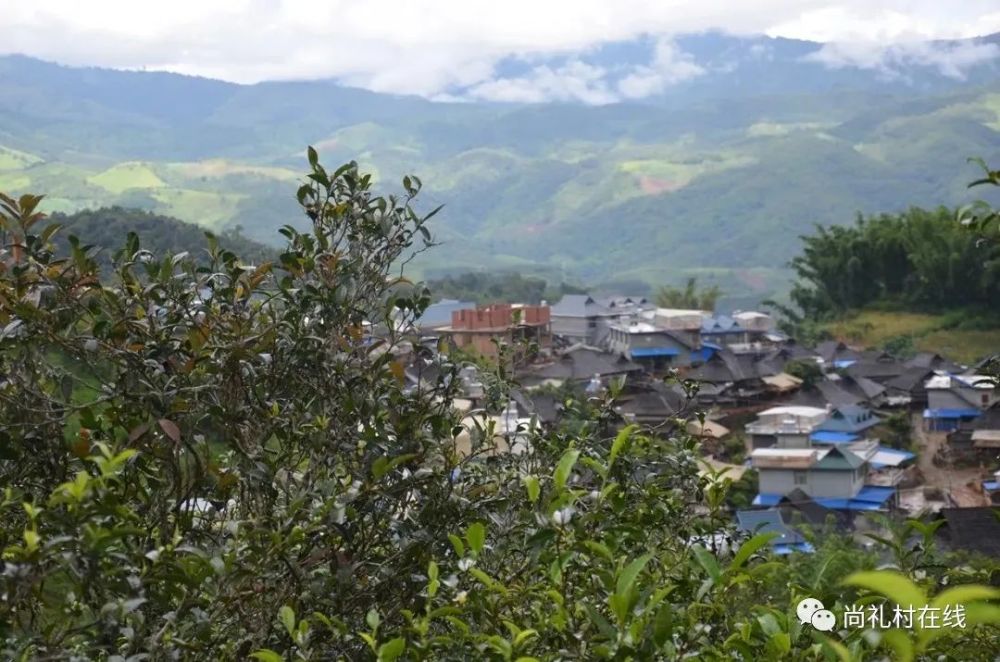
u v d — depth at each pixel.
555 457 3.55
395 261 3.76
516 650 2.15
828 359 45.88
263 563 2.46
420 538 2.87
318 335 3.35
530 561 2.61
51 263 3.07
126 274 3.13
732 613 2.67
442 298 58.72
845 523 24.77
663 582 2.81
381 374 3.32
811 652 2.14
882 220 59.16
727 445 32.97
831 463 26.38
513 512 3.20
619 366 39.91
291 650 2.66
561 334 57.16
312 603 2.66
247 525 2.80
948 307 53.78
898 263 56.53
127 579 2.19
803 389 40.56
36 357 3.15
